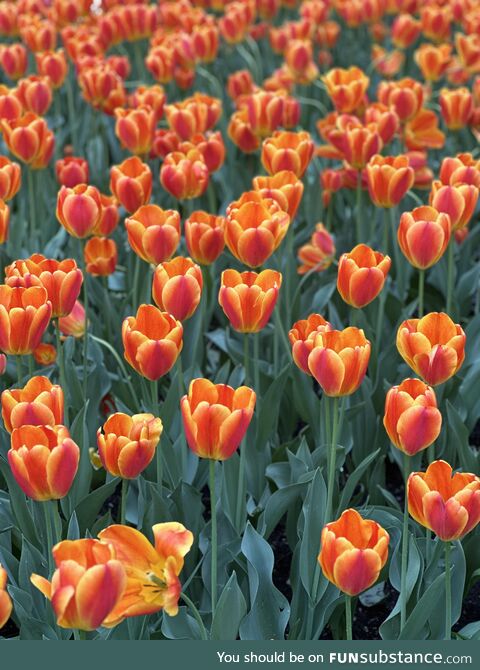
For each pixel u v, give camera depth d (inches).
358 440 166.2
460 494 99.4
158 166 251.6
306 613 133.4
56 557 89.1
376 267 130.8
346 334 113.9
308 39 292.4
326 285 192.1
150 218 146.6
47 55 237.6
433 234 140.4
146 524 130.9
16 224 212.1
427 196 239.6
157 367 118.0
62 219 150.8
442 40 301.7
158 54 261.4
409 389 109.0
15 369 172.7
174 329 116.5
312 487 126.7
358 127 189.5
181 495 139.2
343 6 333.1
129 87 347.3
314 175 254.8
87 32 290.7
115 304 195.0
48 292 129.7
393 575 129.3
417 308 212.8
